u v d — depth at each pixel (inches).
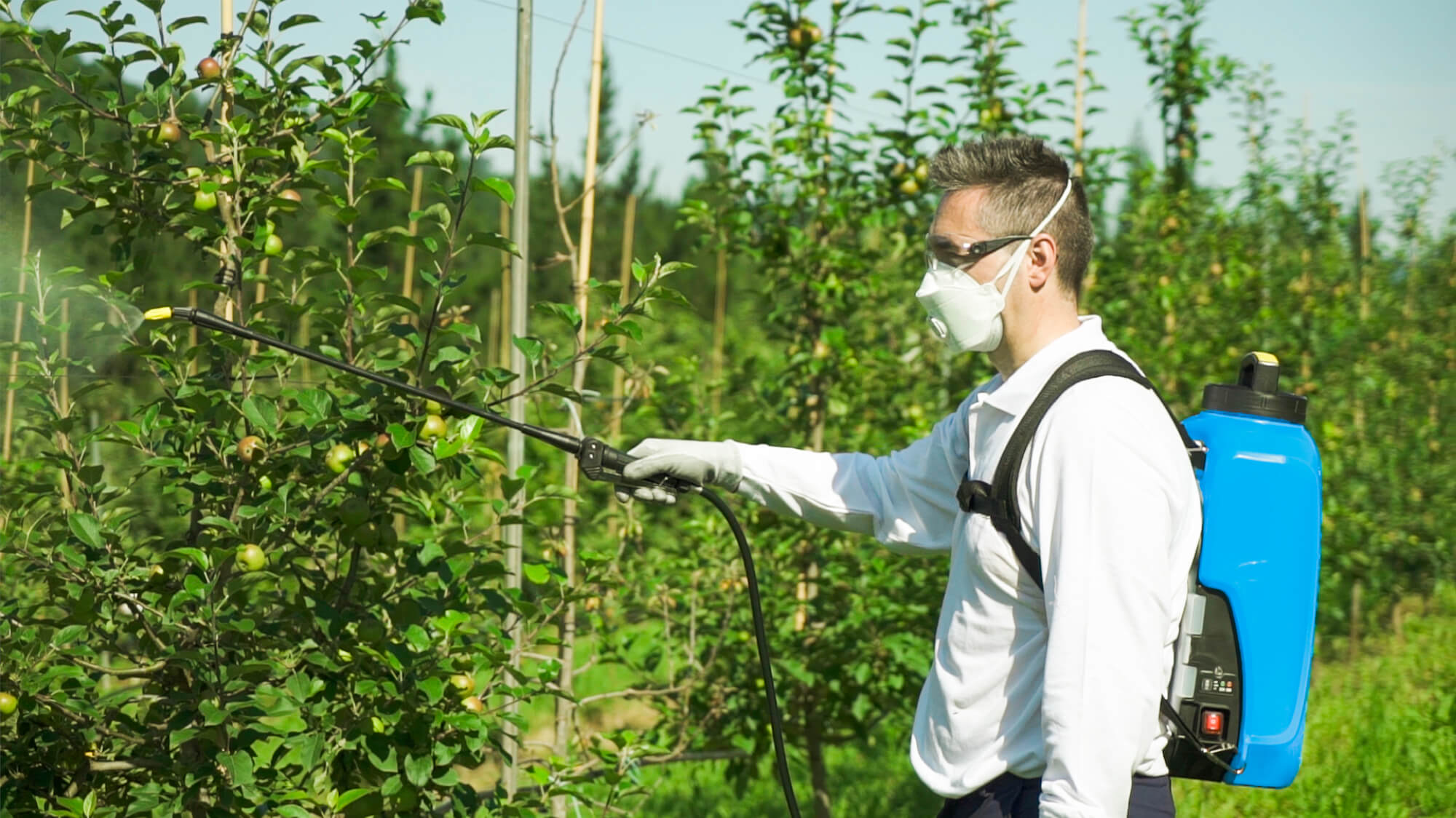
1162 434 73.3
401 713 96.9
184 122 107.1
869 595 163.5
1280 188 284.2
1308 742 212.1
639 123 145.4
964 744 77.6
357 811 98.8
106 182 103.3
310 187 104.5
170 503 133.7
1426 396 303.9
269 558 103.5
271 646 102.4
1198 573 76.4
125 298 102.3
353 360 100.9
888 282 193.6
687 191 208.2
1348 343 273.3
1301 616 77.4
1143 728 69.2
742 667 163.9
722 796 212.1
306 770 96.0
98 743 102.2
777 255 172.4
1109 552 70.0
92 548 99.2
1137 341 219.0
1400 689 244.2
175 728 96.3
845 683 166.4
